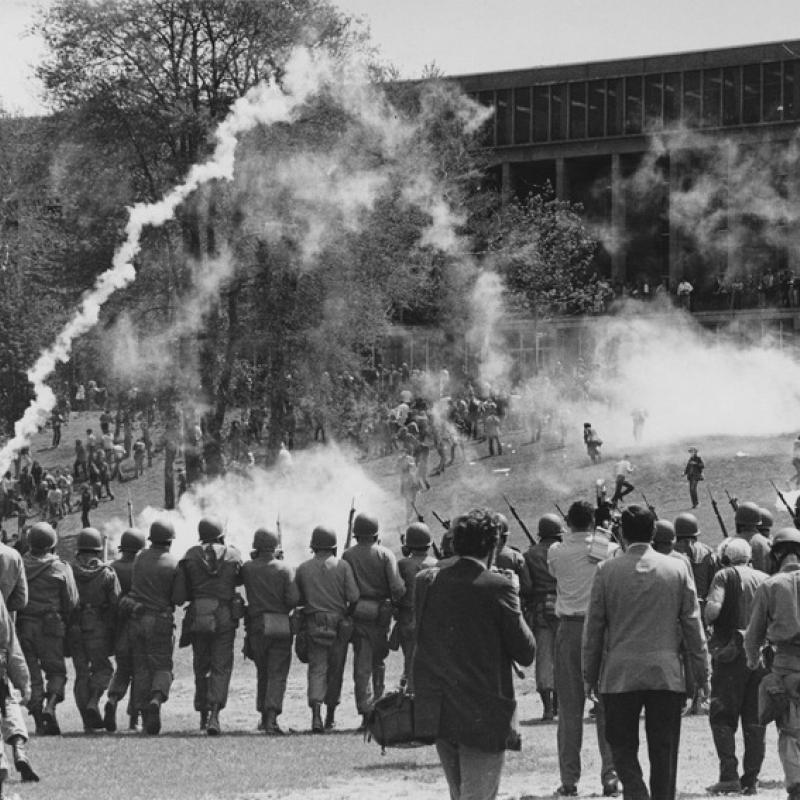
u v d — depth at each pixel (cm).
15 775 1909
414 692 1318
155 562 2428
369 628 2459
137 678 2427
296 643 2477
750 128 11725
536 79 12188
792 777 1636
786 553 1661
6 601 1875
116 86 7075
